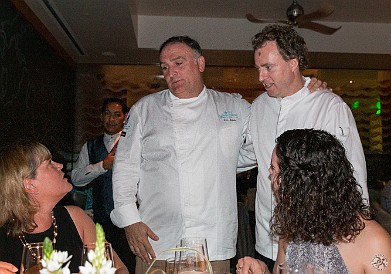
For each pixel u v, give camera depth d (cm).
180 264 162
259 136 261
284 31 238
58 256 130
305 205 174
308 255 181
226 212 265
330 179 173
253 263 187
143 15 734
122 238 430
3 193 204
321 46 764
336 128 240
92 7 547
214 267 261
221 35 742
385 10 699
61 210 225
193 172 261
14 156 204
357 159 238
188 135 263
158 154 266
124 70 881
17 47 496
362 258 177
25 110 527
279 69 237
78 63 862
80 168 460
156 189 265
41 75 611
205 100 270
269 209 252
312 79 251
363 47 766
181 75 260
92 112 880
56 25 625
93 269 126
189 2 666
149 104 275
